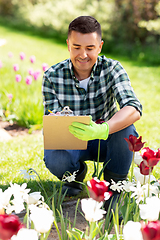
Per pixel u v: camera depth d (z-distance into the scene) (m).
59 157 2.05
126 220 1.56
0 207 1.22
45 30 15.14
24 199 1.58
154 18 12.12
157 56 11.27
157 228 0.96
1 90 5.12
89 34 1.83
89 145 2.24
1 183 2.42
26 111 4.50
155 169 2.66
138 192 1.56
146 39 12.56
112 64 2.09
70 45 1.90
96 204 1.22
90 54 1.88
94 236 1.42
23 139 3.77
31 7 16.94
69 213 2.10
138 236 1.05
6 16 17.91
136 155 1.88
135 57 11.94
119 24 12.96
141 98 6.02
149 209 1.25
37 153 3.08
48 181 2.46
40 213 1.15
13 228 1.00
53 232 1.86
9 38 13.00
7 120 4.65
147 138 3.66
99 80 2.11
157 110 5.19
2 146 3.42
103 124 1.76
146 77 8.40
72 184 2.32
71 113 1.90
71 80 2.12
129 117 1.84
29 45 12.00
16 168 2.71
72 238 1.51
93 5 13.77
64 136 1.79
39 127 4.37
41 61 9.45
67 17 14.28
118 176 2.05
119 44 13.07
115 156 2.00
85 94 2.14
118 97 2.00
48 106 2.16
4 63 7.52
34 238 1.09
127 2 12.57
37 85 5.90
